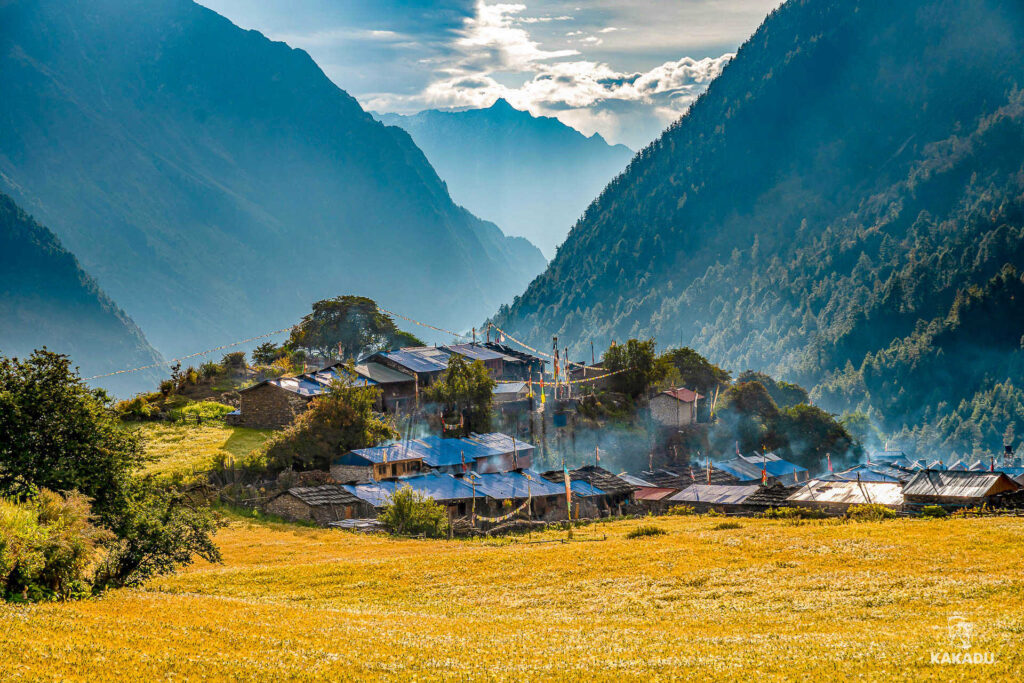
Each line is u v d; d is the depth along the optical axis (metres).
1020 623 33.72
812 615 40.75
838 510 89.31
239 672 27.84
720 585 50.06
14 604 34.19
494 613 45.97
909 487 86.94
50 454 46.50
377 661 30.52
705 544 64.19
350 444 105.50
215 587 54.59
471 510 94.44
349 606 48.41
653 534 73.88
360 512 89.44
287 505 88.50
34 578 38.28
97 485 46.72
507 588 52.97
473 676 28.80
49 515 43.50
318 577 57.62
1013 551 52.81
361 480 97.88
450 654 32.22
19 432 45.66
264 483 96.38
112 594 41.28
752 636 35.84
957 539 57.84
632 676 28.84
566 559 61.25
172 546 46.56
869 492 91.31
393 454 102.19
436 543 76.06
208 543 48.53
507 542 75.31
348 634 35.75
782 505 94.06
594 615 44.03
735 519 86.06
